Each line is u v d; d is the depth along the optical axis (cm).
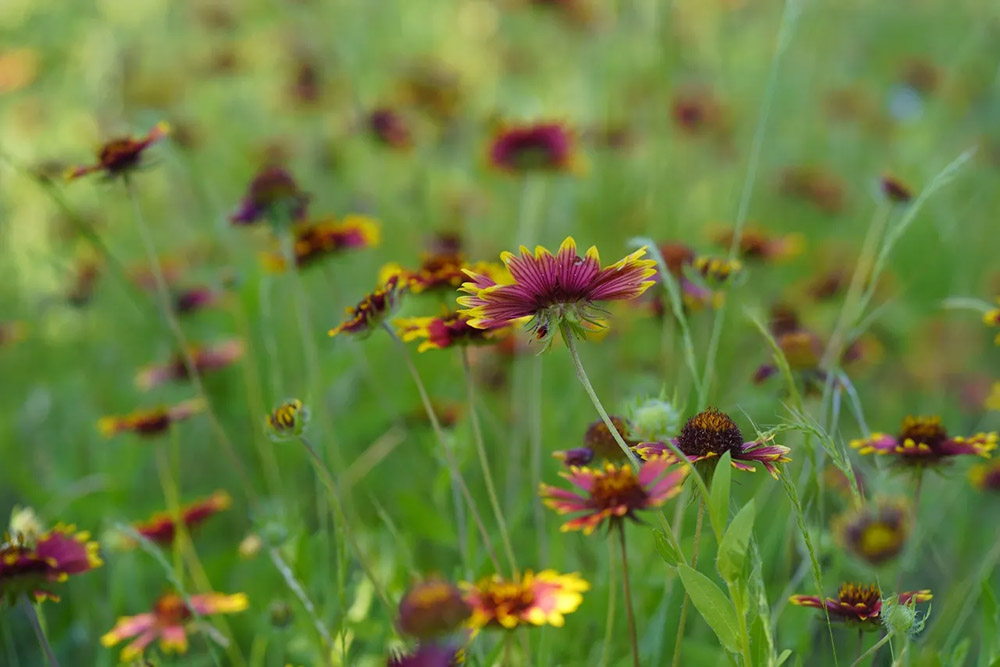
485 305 72
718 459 73
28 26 213
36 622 79
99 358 134
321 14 192
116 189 158
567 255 71
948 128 172
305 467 104
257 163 158
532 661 82
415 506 89
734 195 115
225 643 84
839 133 180
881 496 82
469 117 168
